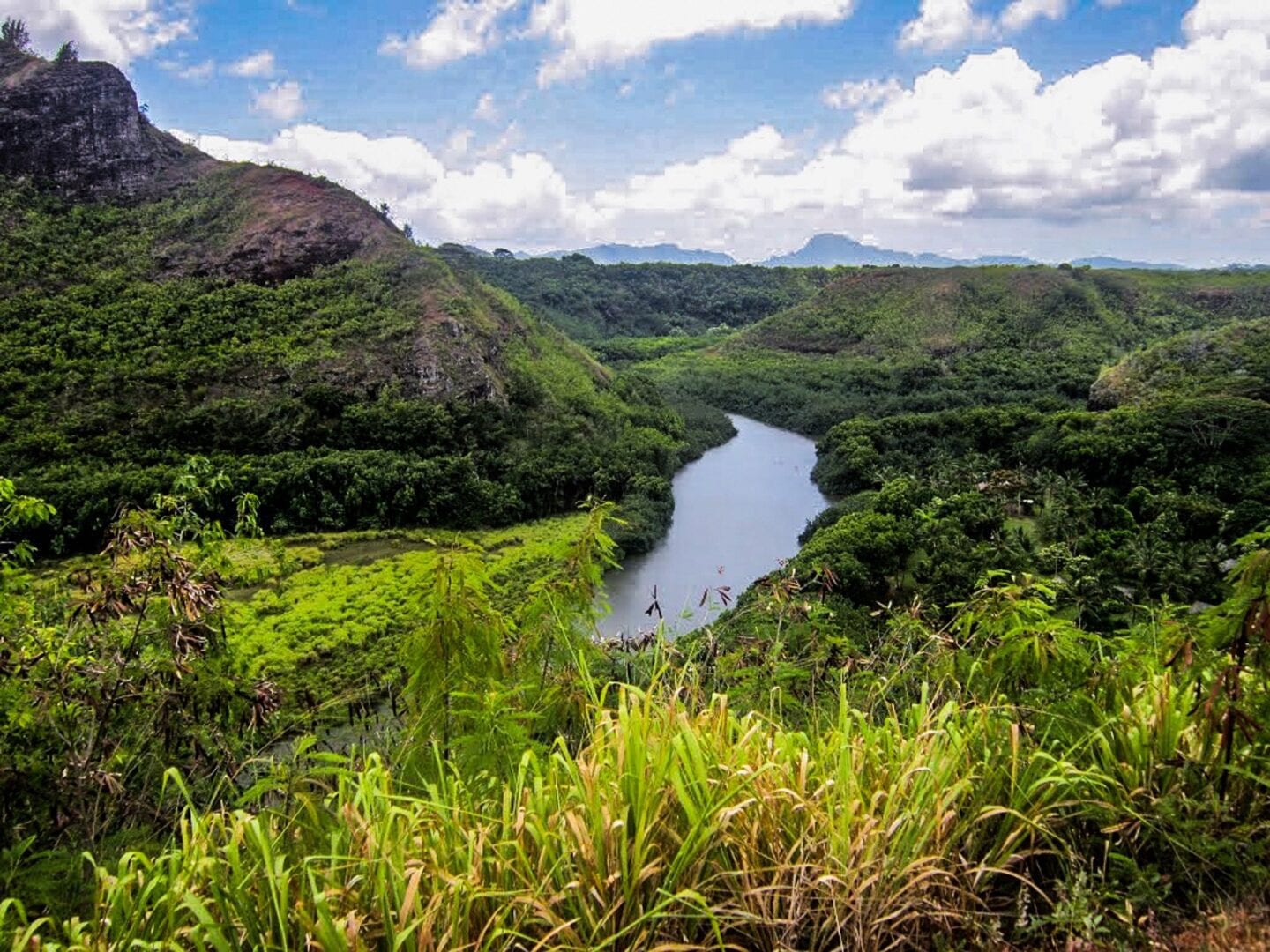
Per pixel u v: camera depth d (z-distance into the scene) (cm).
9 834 439
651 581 4150
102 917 293
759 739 352
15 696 501
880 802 325
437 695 437
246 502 803
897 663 567
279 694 628
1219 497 4325
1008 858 313
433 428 5453
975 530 4003
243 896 272
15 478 4097
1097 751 376
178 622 535
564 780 340
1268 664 337
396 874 271
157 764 523
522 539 4653
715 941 290
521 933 284
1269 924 291
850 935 290
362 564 4056
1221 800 339
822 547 3350
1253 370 6059
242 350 5712
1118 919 297
